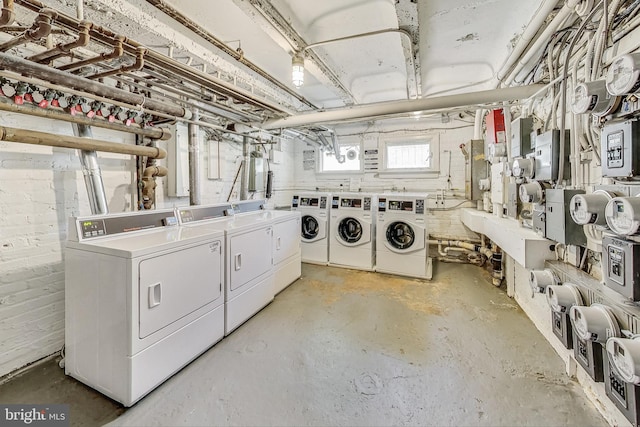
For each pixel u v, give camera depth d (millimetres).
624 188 1295
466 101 2621
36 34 1194
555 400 1638
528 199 2143
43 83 1553
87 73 2074
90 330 1742
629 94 1163
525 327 2471
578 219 1396
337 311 2828
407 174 4934
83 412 1579
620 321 1272
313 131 5078
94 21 1743
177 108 2402
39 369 1943
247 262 2627
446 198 4695
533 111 2525
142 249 1650
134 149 2330
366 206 4102
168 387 1773
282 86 3049
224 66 2549
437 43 2422
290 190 5773
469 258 4438
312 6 1902
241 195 4059
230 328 2404
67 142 1875
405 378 1845
